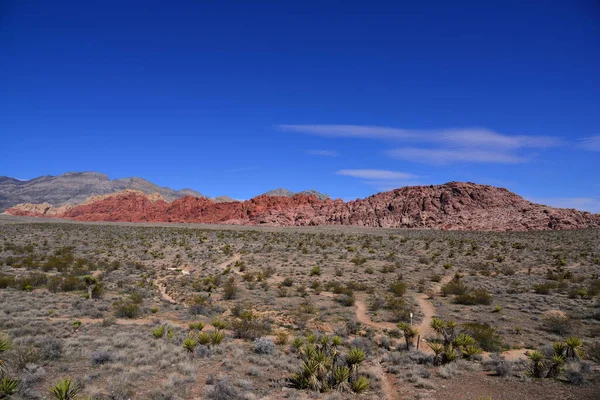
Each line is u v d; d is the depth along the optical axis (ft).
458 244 231.30
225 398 36.58
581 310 80.84
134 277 126.82
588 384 41.73
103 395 35.81
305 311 81.97
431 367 49.19
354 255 184.14
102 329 64.44
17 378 37.68
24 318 66.80
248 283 116.37
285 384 42.04
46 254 169.27
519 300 92.32
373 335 65.82
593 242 217.15
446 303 90.68
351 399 37.96
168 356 48.91
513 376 45.01
